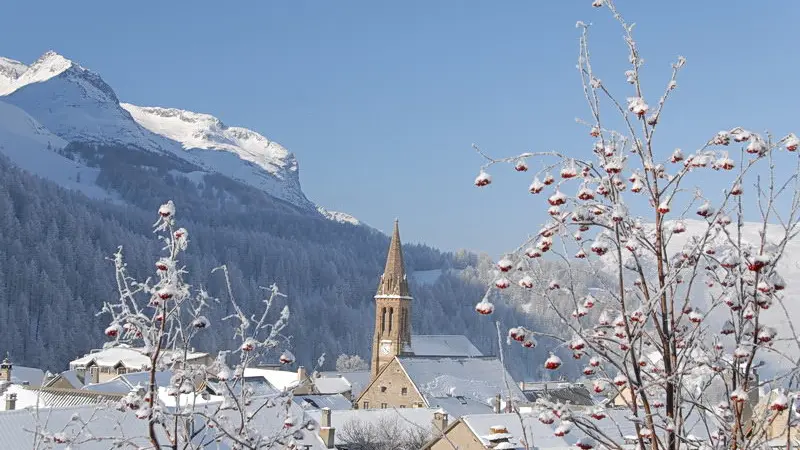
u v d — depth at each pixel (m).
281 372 93.12
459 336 152.62
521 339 11.78
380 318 133.75
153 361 14.88
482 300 11.47
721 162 11.53
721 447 11.58
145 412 14.68
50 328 167.88
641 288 12.05
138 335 15.12
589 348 12.02
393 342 132.75
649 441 12.66
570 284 11.74
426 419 67.75
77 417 16.12
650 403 12.71
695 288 12.15
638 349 12.32
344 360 187.62
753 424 11.80
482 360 110.56
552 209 11.69
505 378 11.61
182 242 14.69
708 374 12.05
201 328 15.34
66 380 80.12
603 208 11.83
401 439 61.66
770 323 11.99
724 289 11.85
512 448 38.25
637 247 11.68
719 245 11.93
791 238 11.30
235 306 15.87
